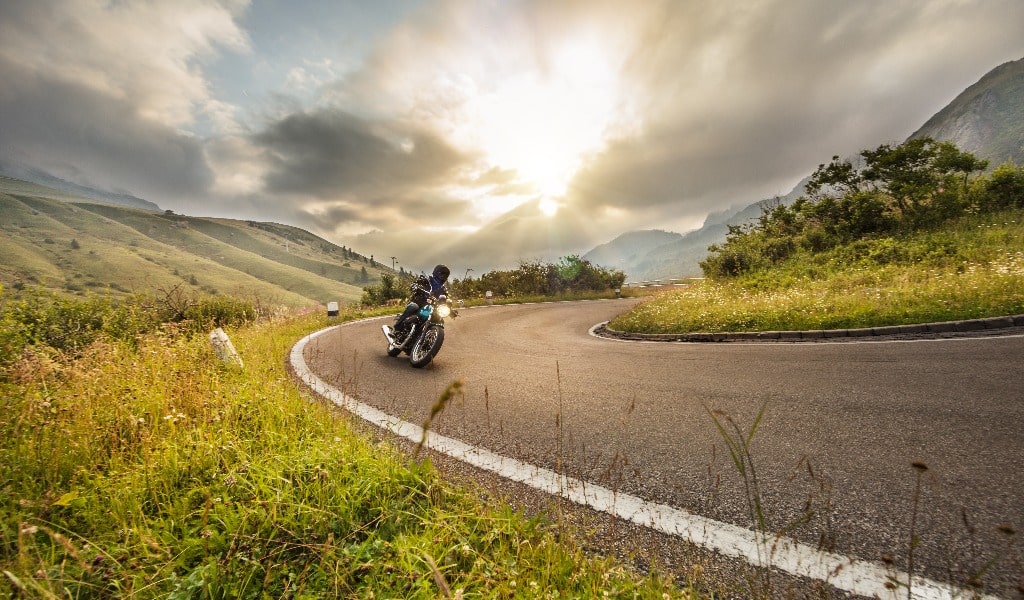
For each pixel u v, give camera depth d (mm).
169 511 2301
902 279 10141
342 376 6074
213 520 2256
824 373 5113
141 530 2066
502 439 3648
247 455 2830
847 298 9133
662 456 3189
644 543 2213
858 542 2111
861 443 3170
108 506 2363
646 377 5621
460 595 1491
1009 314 6613
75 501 2330
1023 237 11789
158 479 2574
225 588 1766
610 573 1903
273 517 2150
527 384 5551
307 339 10328
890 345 6219
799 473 2809
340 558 1932
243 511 2223
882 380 4602
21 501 2117
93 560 1829
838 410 3846
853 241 15586
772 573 1954
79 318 7965
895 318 7383
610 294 32031
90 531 2184
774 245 18047
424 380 5949
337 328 12828
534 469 3070
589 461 3174
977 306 7090
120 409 3457
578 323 14906
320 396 5098
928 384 4320
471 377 6066
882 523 2240
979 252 11289
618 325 12297
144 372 4527
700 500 2574
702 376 5480
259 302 14375
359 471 2656
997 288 7648
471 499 2541
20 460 2689
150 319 9773
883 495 2488
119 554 1959
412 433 3850
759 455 3109
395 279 24938
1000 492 2418
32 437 2877
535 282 31312
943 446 3010
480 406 4629
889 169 16359
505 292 29797
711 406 4227
